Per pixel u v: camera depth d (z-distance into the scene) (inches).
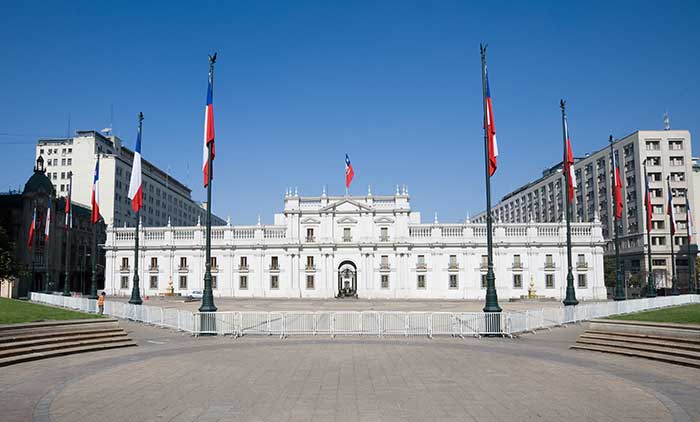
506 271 3506.4
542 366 794.8
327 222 3661.4
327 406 558.6
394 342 1082.7
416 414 527.8
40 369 767.1
